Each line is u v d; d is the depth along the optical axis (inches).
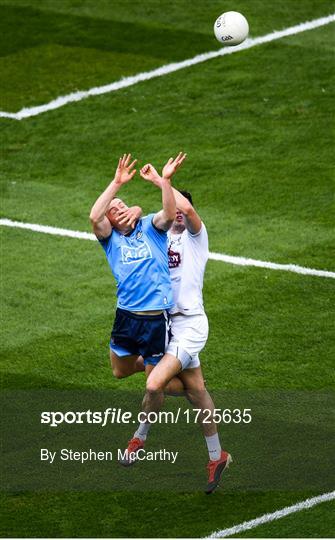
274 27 2773.1
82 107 2503.7
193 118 2418.8
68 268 1878.7
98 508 1294.3
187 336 1309.1
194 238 1318.9
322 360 1587.1
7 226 2027.6
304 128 2343.8
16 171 2253.9
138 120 2431.1
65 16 2930.6
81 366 1589.6
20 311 1744.6
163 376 1283.2
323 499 1296.8
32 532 1247.5
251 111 2428.6
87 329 1689.2
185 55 2691.9
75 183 2196.1
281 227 1988.2
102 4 2982.3
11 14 2955.2
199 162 2241.6
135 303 1304.1
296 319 1695.4
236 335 1657.2
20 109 2509.8
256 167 2209.6
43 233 2001.7
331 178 2150.6
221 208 2069.4
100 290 1806.1
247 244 1931.6
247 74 2576.3
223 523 1259.2
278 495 1309.1
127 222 1304.1
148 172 1305.4
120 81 2598.4
